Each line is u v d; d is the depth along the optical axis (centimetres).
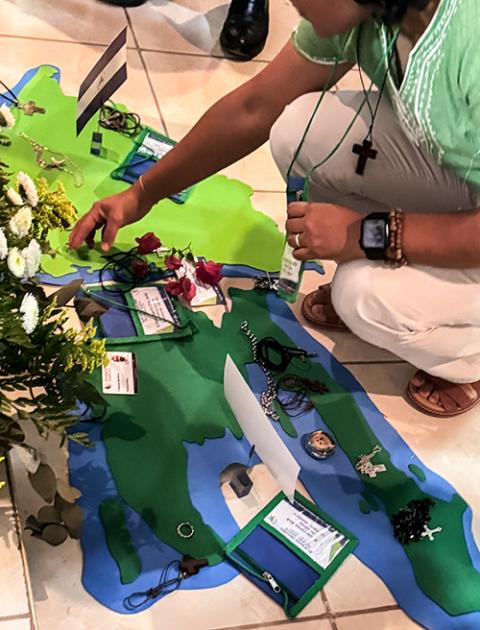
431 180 131
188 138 143
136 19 220
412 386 150
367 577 124
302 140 135
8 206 105
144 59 208
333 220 128
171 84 203
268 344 151
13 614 93
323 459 137
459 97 110
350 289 132
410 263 127
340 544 125
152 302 152
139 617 112
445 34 105
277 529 125
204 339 149
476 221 120
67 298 109
